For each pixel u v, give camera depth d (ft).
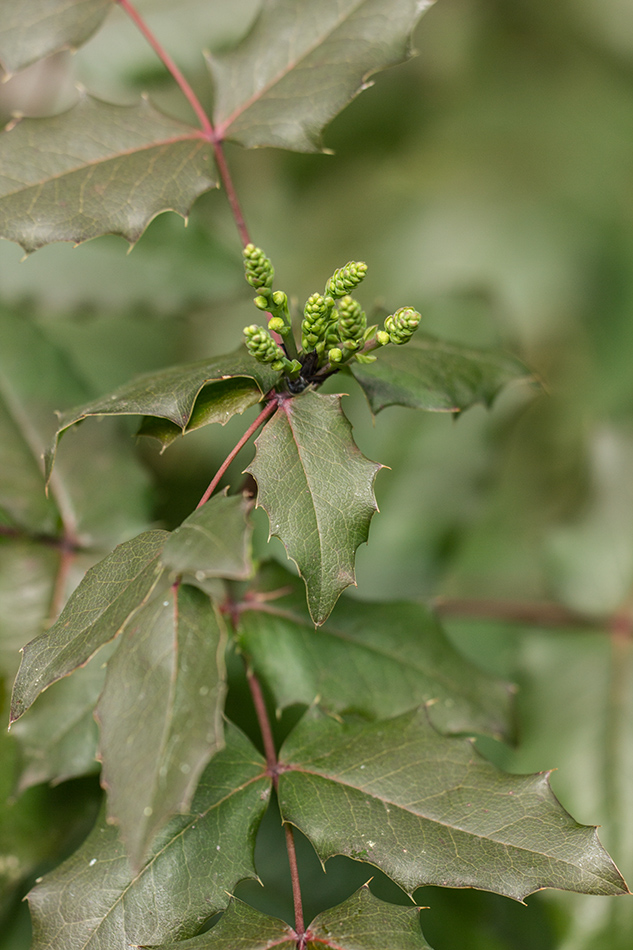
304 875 2.59
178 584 2.19
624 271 3.42
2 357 2.51
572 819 2.25
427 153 3.55
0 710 2.42
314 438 2.23
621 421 2.73
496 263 3.44
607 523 2.67
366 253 3.44
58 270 2.54
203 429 2.68
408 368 2.37
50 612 2.46
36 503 2.48
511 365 2.40
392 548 2.70
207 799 2.28
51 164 2.33
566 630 2.64
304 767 2.30
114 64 2.70
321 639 2.39
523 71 3.62
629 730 2.60
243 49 2.39
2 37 2.40
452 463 2.73
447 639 2.41
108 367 2.90
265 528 2.55
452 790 2.27
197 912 2.24
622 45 3.57
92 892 2.24
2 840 2.39
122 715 2.15
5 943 2.48
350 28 2.38
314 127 2.37
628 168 3.50
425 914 2.57
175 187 2.35
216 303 2.57
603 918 2.49
